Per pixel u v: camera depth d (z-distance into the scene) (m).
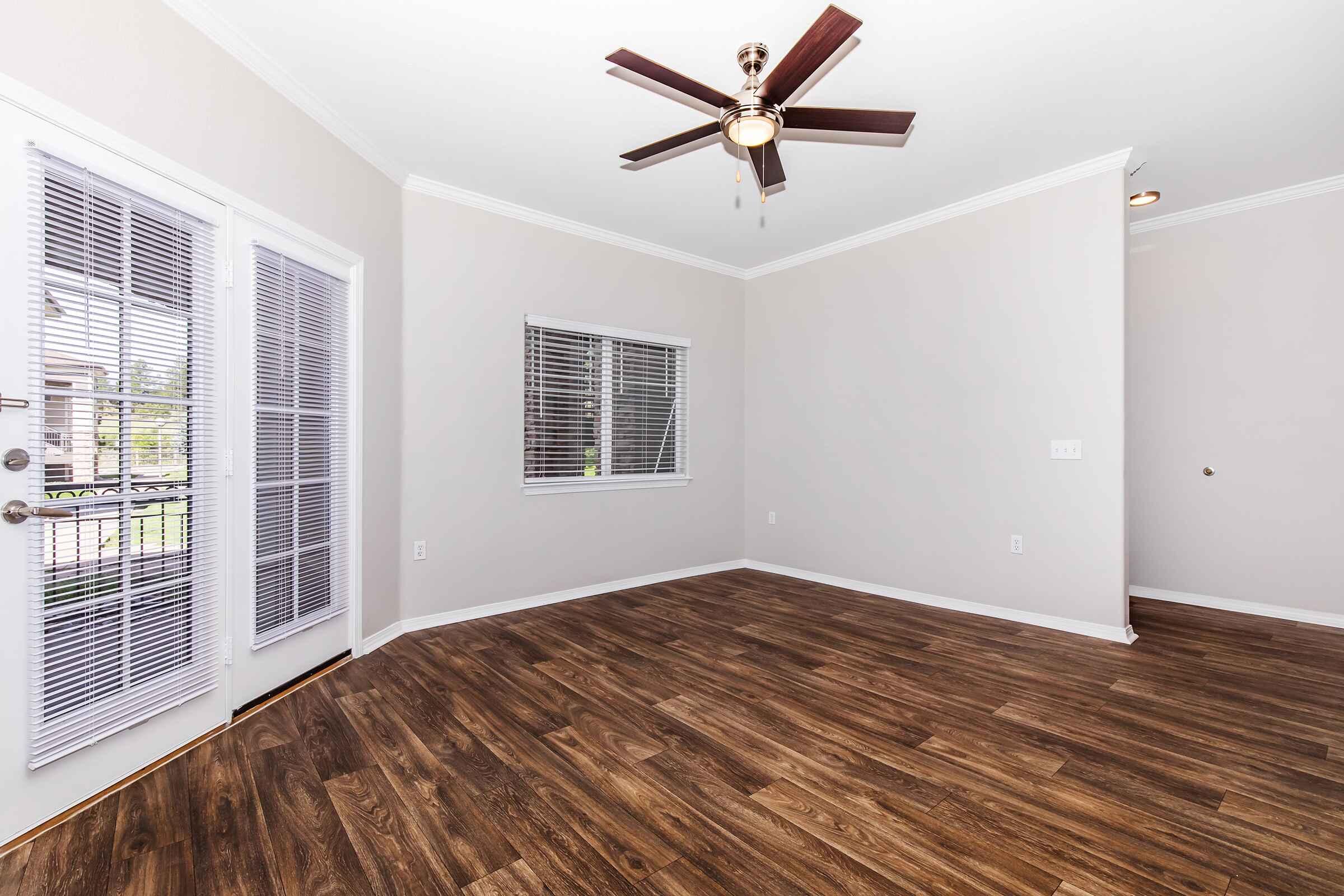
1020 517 3.62
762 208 3.94
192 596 2.09
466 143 3.11
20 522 1.57
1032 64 2.45
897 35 2.27
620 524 4.47
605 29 2.26
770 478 5.13
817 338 4.76
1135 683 2.68
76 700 1.70
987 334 3.76
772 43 2.35
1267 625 3.54
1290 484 3.66
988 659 3.00
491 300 3.79
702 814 1.72
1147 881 1.44
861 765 1.99
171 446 2.01
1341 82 2.55
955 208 3.89
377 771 1.93
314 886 1.42
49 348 1.64
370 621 3.12
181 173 2.03
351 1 2.10
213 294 2.17
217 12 2.13
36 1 1.59
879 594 4.32
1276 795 1.81
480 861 1.51
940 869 1.49
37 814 1.60
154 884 1.42
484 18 2.20
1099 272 3.29
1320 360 3.55
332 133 2.85
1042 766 1.98
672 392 4.88
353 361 2.99
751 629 3.49
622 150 3.20
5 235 1.54
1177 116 2.84
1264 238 3.72
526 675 2.77
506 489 3.86
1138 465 4.22
